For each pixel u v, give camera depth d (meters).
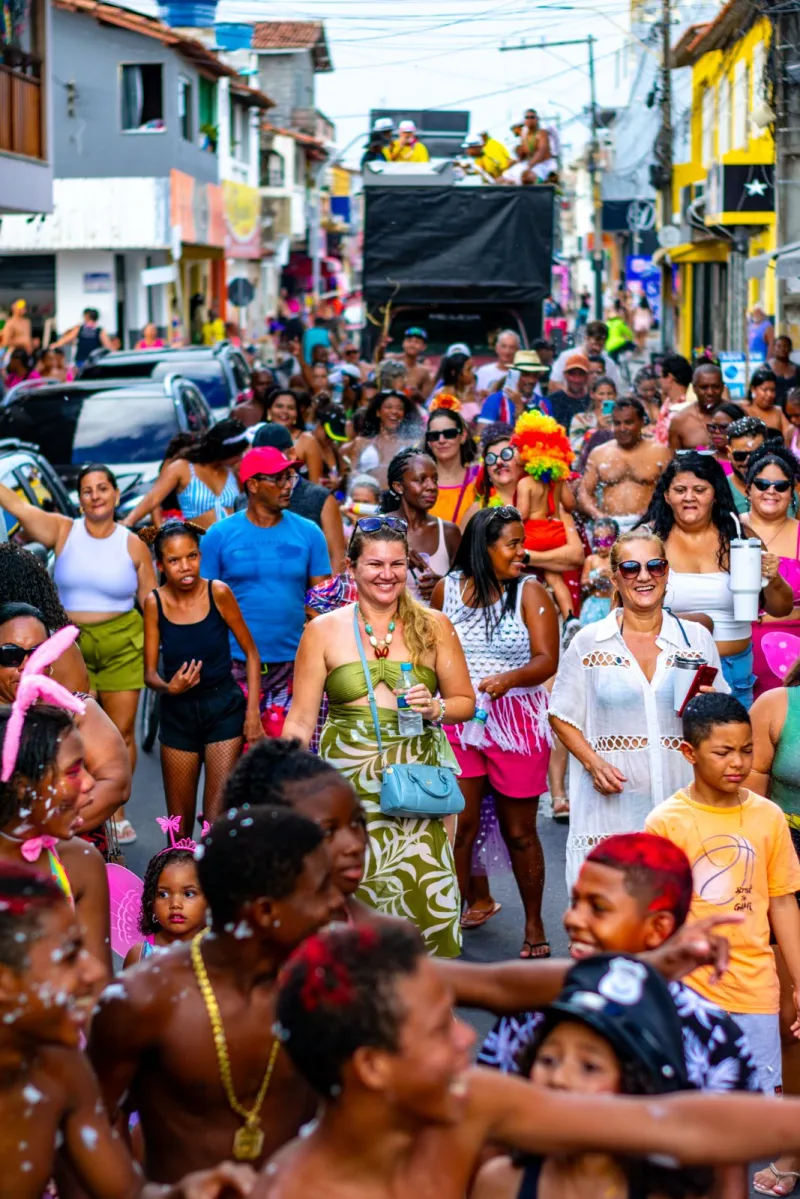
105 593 13.02
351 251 124.31
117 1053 4.89
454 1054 3.82
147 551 13.34
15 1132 4.38
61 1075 4.47
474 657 10.34
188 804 11.72
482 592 10.29
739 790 7.52
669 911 4.92
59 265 54.88
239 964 4.85
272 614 12.20
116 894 7.86
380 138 37.56
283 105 99.12
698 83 51.16
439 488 14.70
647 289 66.75
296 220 90.38
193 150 61.91
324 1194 3.93
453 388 25.44
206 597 11.42
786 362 26.39
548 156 37.38
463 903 11.03
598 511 16.81
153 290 60.19
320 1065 3.82
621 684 8.96
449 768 8.49
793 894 7.43
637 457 16.75
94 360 31.62
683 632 9.09
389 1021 3.74
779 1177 7.31
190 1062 4.86
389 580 8.25
